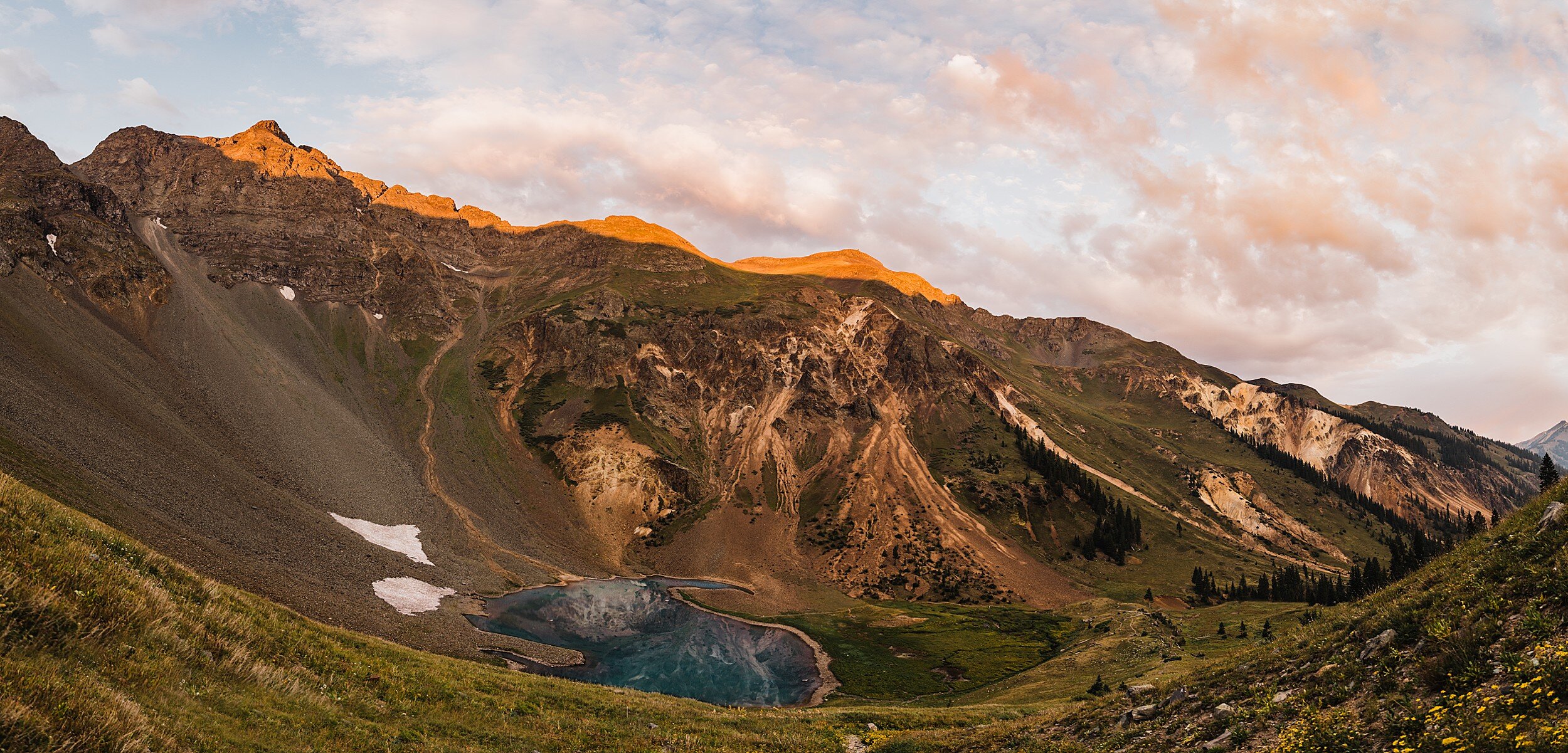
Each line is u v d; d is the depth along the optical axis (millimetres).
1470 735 12773
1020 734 31062
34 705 14438
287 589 83688
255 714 20531
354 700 26562
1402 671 17594
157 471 105562
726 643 127062
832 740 40125
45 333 152000
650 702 45031
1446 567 24766
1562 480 24344
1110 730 26891
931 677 112062
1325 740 16125
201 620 24734
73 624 18578
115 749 14547
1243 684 24000
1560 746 10805
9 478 25250
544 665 98688
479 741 27141
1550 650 13703
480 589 134500
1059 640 133125
